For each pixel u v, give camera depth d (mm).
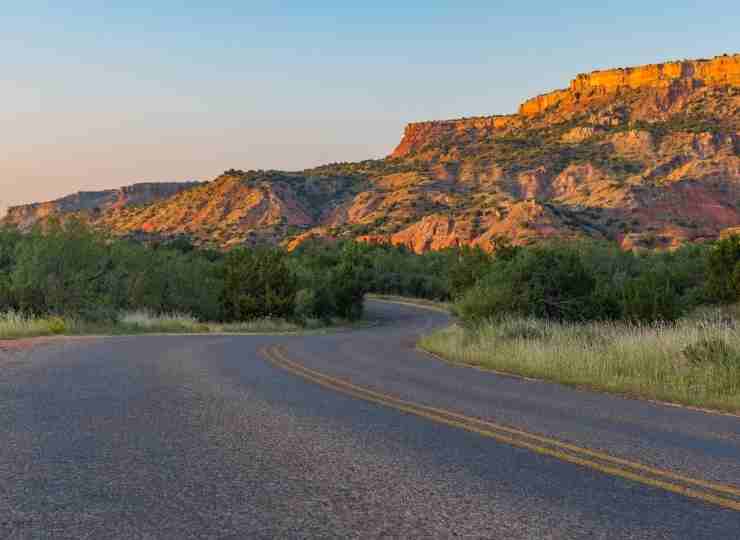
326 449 5336
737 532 3486
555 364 11789
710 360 10586
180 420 6508
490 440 5734
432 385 9648
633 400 8539
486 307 20719
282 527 3496
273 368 11609
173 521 3574
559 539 3357
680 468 4836
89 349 14867
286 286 43812
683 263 43250
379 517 3674
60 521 3557
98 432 5895
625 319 20812
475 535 3402
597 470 4746
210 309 40031
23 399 7684
